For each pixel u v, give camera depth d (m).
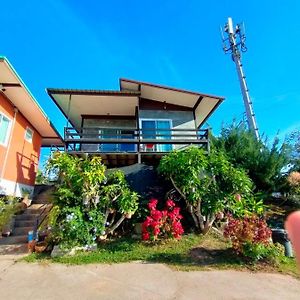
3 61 7.53
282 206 11.41
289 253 6.59
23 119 11.58
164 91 12.41
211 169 8.20
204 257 6.19
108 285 4.66
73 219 6.68
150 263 5.84
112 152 10.12
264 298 4.23
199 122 15.27
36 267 5.55
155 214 7.21
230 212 8.05
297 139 14.96
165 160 8.43
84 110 13.38
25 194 11.55
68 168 7.38
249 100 17.03
